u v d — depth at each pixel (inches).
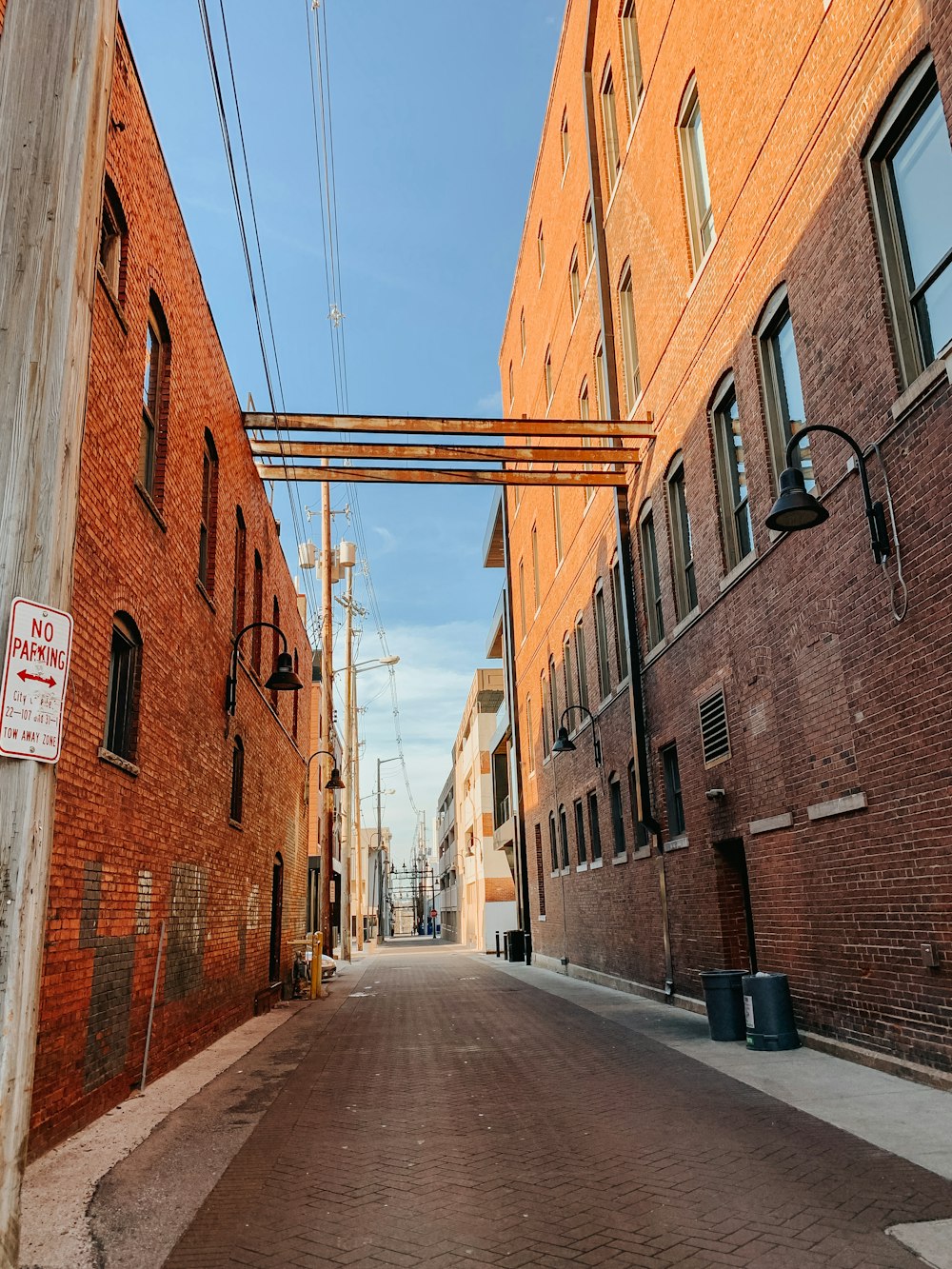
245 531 610.9
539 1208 200.8
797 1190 204.7
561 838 992.2
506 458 657.6
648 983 650.2
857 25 350.6
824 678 381.4
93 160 156.1
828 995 378.3
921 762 313.9
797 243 402.6
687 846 564.4
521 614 1295.5
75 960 280.4
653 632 652.7
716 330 508.7
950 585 295.9
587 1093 321.7
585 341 848.3
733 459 511.5
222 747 516.7
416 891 5674.2
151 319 395.5
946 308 309.0
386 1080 363.6
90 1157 250.8
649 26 634.2
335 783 1034.1
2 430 140.2
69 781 277.7
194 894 441.1
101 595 307.9
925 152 320.5
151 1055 362.3
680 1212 194.5
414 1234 188.1
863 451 346.6
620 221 723.4
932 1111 269.4
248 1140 268.1
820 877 386.0
